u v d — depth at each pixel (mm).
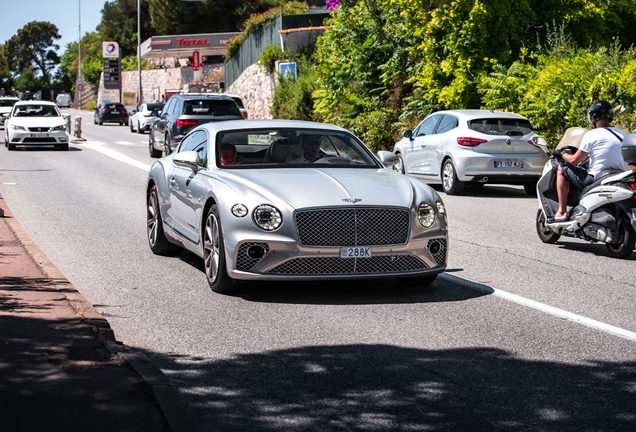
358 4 28094
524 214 13719
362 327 6477
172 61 84312
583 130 14133
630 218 9383
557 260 9578
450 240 10953
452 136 16422
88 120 67688
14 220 12039
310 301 7348
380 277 7355
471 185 18531
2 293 6953
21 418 4168
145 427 4090
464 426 4426
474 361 5598
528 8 22156
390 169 8633
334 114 28766
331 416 4562
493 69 21953
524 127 16391
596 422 4492
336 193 7402
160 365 5488
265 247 7176
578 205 10047
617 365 5531
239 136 8586
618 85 18531
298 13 44000
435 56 23453
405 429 4375
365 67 27609
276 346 5949
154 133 25906
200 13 73750
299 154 8469
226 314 6891
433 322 6637
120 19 99062
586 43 23062
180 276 8492
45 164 23031
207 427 4383
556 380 5207
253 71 45406
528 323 6633
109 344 5477
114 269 8867
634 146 9445
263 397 4863
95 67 104375
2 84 172500
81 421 4145
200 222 8016
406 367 5461
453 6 22062
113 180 18703
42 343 5449
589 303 7379
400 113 25875
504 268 9023
